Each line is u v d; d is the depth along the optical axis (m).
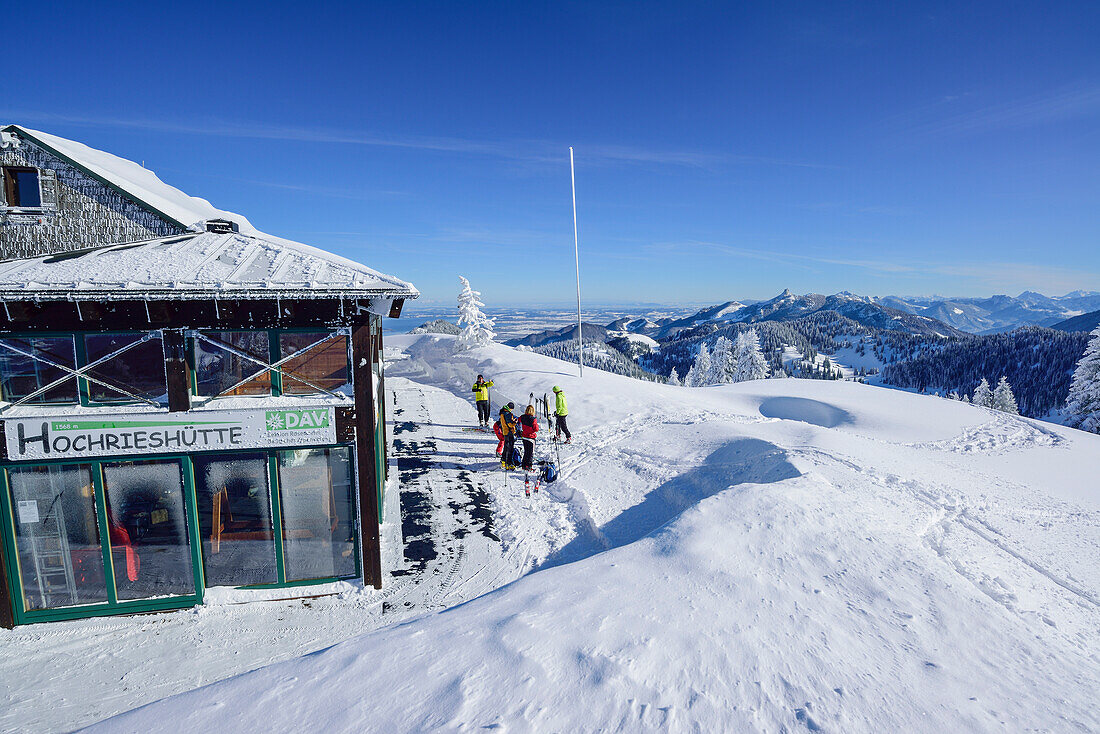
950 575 6.98
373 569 8.70
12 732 5.91
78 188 9.36
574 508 11.88
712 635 5.45
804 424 17.72
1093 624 6.75
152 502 8.19
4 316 7.41
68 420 7.69
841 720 4.29
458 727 4.21
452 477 13.82
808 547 7.44
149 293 7.30
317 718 4.39
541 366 29.56
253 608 8.27
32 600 7.96
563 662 5.02
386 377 30.77
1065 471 16.91
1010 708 4.55
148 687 6.64
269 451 8.40
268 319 8.13
